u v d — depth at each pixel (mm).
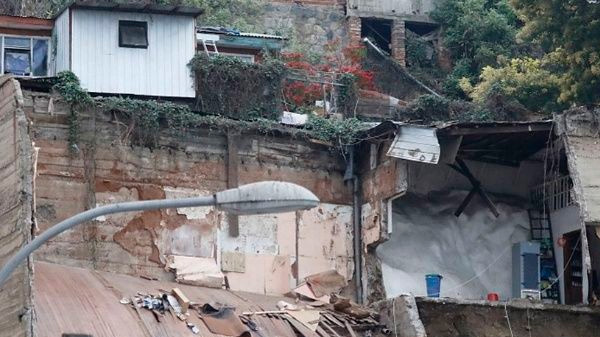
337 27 39844
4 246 19922
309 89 31250
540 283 27531
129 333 20969
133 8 27875
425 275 27141
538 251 27500
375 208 26656
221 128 26328
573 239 27391
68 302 21328
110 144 25391
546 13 29922
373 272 26812
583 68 29500
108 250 24969
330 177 27281
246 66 27984
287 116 28406
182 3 36250
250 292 25719
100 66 27641
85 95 25203
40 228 24438
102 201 25125
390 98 32688
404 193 25812
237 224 26234
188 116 26000
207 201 15344
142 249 25219
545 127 26000
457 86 37844
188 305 22859
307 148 27109
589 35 29266
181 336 21703
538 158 27844
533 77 32219
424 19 40094
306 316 24188
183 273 25219
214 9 38344
